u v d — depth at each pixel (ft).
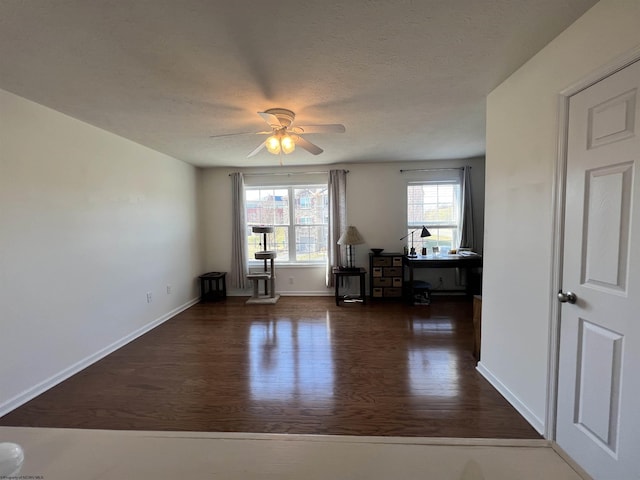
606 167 4.27
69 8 4.21
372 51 5.49
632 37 3.83
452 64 5.99
